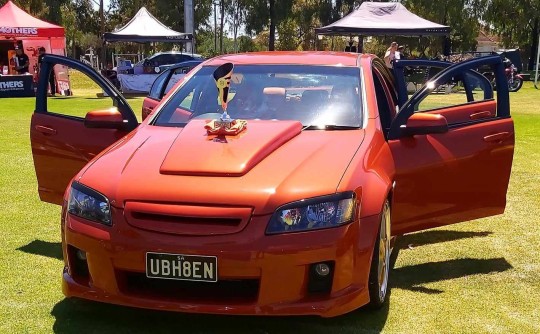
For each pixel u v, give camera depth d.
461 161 3.84
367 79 4.10
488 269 4.12
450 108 4.39
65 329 3.12
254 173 2.97
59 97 19.58
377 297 3.22
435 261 4.30
